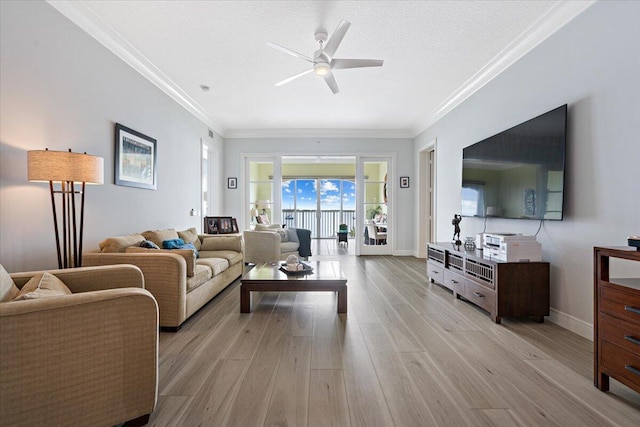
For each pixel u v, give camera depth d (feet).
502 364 6.36
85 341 4.07
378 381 5.70
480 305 9.41
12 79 6.59
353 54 10.54
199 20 8.73
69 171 6.67
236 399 5.13
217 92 14.24
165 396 5.20
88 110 8.78
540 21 8.63
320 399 5.14
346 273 15.62
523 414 4.80
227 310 9.84
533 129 9.12
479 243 11.01
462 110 14.21
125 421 4.35
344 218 35.22
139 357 4.44
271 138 21.21
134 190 11.00
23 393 3.74
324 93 14.33
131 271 6.06
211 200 20.10
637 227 6.45
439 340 7.54
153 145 12.15
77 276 5.74
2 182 6.45
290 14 8.45
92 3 7.98
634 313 4.83
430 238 20.49
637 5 6.43
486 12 8.33
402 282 13.64
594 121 7.40
